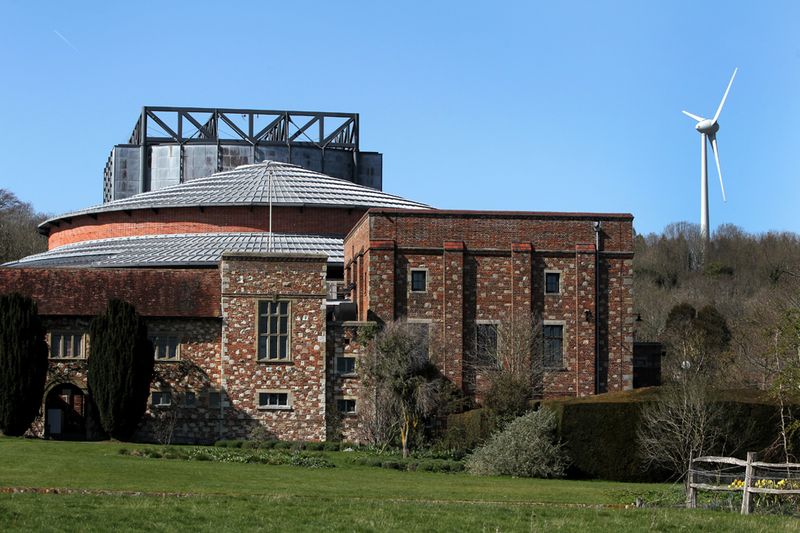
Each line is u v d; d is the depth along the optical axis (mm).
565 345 85625
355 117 151750
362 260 88125
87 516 35250
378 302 83938
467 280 85375
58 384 76812
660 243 187625
